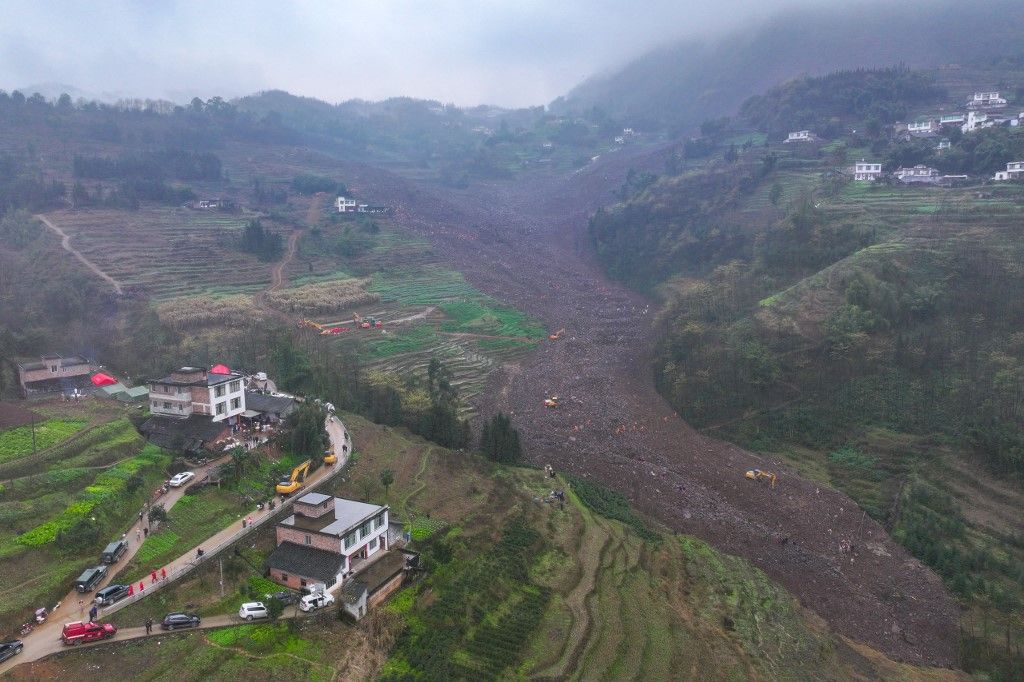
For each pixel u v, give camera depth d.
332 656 57.34
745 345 142.62
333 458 91.75
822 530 102.56
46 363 110.12
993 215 161.38
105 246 199.75
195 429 91.00
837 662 76.50
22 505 68.00
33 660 51.19
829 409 126.75
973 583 89.31
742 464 121.75
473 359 173.00
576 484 107.06
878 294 138.00
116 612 56.94
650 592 79.06
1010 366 117.06
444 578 72.62
